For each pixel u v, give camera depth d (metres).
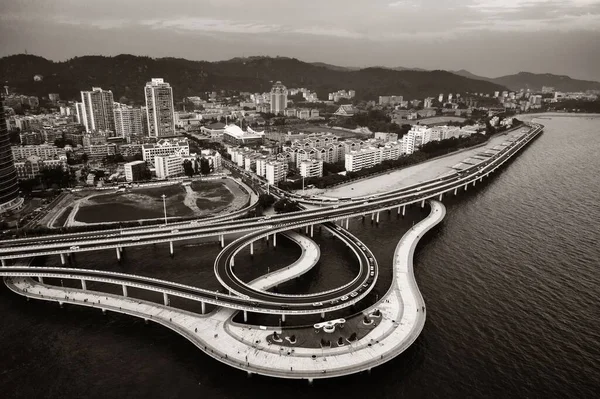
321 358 197.00
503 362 198.38
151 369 198.50
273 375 187.88
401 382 188.25
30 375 194.75
